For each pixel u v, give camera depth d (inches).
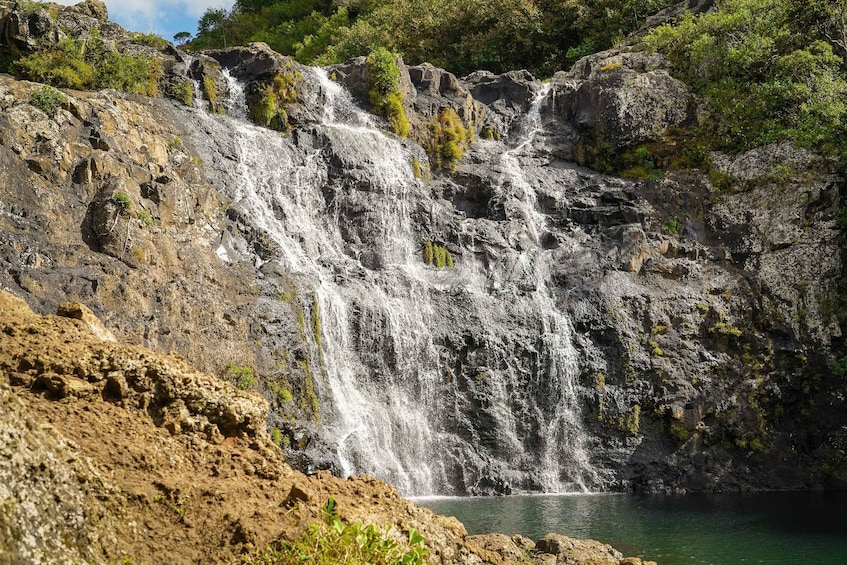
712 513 780.0
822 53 1268.5
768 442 1019.9
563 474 975.0
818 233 1141.7
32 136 795.4
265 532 311.0
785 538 656.4
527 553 494.6
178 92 1079.0
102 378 352.5
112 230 778.2
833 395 1058.7
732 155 1247.5
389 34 1806.1
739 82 1295.5
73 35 1035.9
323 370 893.8
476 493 922.1
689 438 993.5
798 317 1103.0
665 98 1294.3
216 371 790.5
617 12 1689.2
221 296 842.2
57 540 259.6
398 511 366.9
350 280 988.6
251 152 1053.8
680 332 1060.5
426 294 1023.0
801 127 1206.9
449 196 1209.4
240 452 359.3
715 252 1171.9
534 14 1724.9
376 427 901.8
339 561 293.9
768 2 1323.8
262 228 975.6
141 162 895.1
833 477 1008.2
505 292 1063.6
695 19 1417.3
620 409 1000.2
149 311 762.8
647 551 607.5
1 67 961.5
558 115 1379.2
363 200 1088.2
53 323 384.8
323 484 364.8
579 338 1039.0
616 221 1187.3
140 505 306.2
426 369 966.4
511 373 994.7
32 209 741.3
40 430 284.4
